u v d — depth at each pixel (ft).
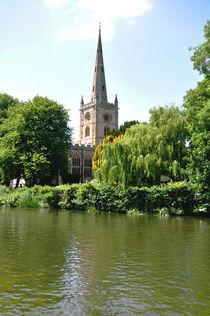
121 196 81.20
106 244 36.50
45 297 19.80
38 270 25.72
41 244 36.29
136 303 18.98
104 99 327.88
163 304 18.85
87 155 276.00
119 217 68.08
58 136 148.97
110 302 19.10
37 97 149.59
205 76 78.23
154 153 81.87
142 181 89.40
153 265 27.43
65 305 18.58
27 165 125.39
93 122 317.42
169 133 82.07
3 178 140.05
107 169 84.89
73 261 28.66
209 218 66.54
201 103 73.92
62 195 95.04
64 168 152.76
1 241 38.06
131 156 81.51
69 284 22.31
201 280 23.36
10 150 130.21
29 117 136.05
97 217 67.72
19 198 97.96
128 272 25.32
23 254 31.22
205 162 68.18
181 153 82.79
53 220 60.90
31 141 129.80
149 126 86.33
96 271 25.52
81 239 39.70
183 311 17.89
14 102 173.58
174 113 85.05
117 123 332.39
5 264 27.48
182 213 72.02
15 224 54.24
